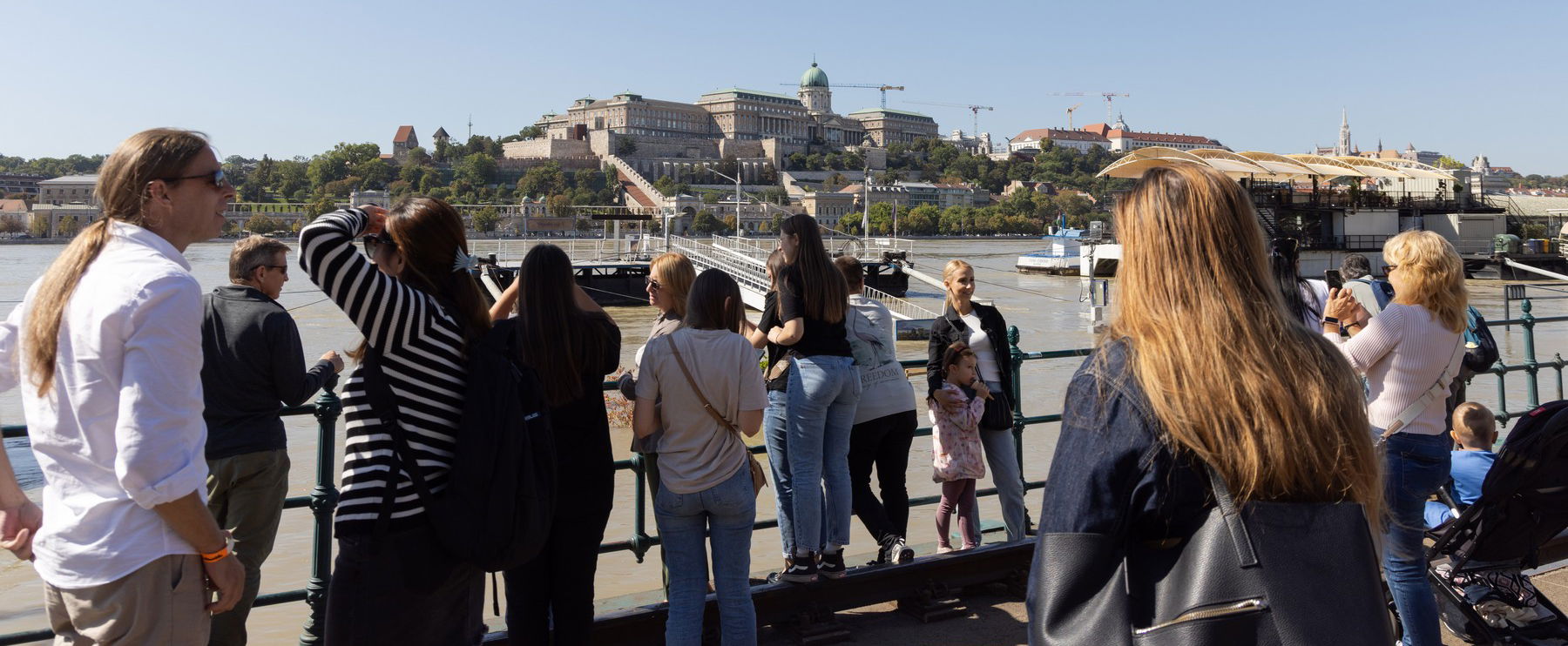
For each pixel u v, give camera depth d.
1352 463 2.16
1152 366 2.19
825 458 5.79
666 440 4.81
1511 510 4.99
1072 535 2.19
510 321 3.91
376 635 3.44
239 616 4.85
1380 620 2.12
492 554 3.45
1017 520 6.66
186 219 3.11
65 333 2.90
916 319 41.41
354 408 3.50
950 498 6.66
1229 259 2.27
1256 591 2.08
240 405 4.80
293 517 12.87
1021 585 6.16
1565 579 6.16
